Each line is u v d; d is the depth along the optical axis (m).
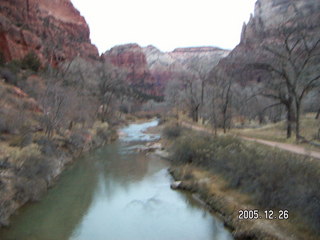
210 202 15.73
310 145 20.94
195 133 29.80
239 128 39.53
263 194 13.89
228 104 38.75
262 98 44.16
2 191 13.97
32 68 44.72
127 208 15.74
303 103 35.50
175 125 38.38
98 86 56.19
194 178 19.33
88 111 39.81
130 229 13.26
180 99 62.16
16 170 16.16
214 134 26.67
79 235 12.55
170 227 13.40
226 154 19.55
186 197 17.25
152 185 19.69
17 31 49.12
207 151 21.78
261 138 26.38
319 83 24.80
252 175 15.67
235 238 12.08
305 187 12.20
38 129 25.33
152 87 177.12
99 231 13.01
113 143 37.62
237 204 14.23
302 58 25.50
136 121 74.88
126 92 94.06
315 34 24.05
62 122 29.28
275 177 13.95
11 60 42.41
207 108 45.81
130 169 23.84
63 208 15.41
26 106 28.67
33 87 35.34
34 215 14.32
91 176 21.52
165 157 27.84
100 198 17.14
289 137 24.45
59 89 30.59
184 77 65.38
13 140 20.64
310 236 10.58
